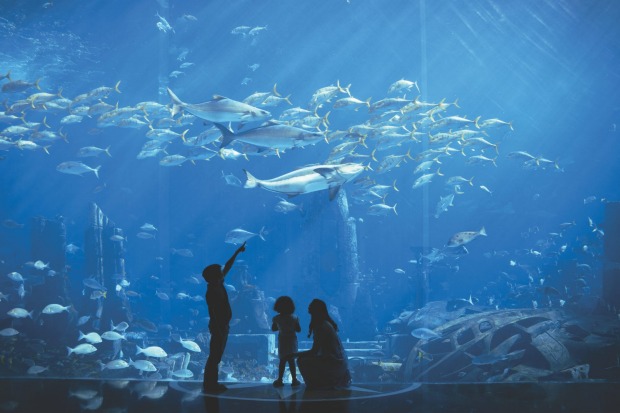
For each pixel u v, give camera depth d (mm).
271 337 22391
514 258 41875
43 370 16500
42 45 36875
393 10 37188
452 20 35375
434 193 42625
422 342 18969
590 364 15445
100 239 22047
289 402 6387
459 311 22469
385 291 36875
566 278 25812
